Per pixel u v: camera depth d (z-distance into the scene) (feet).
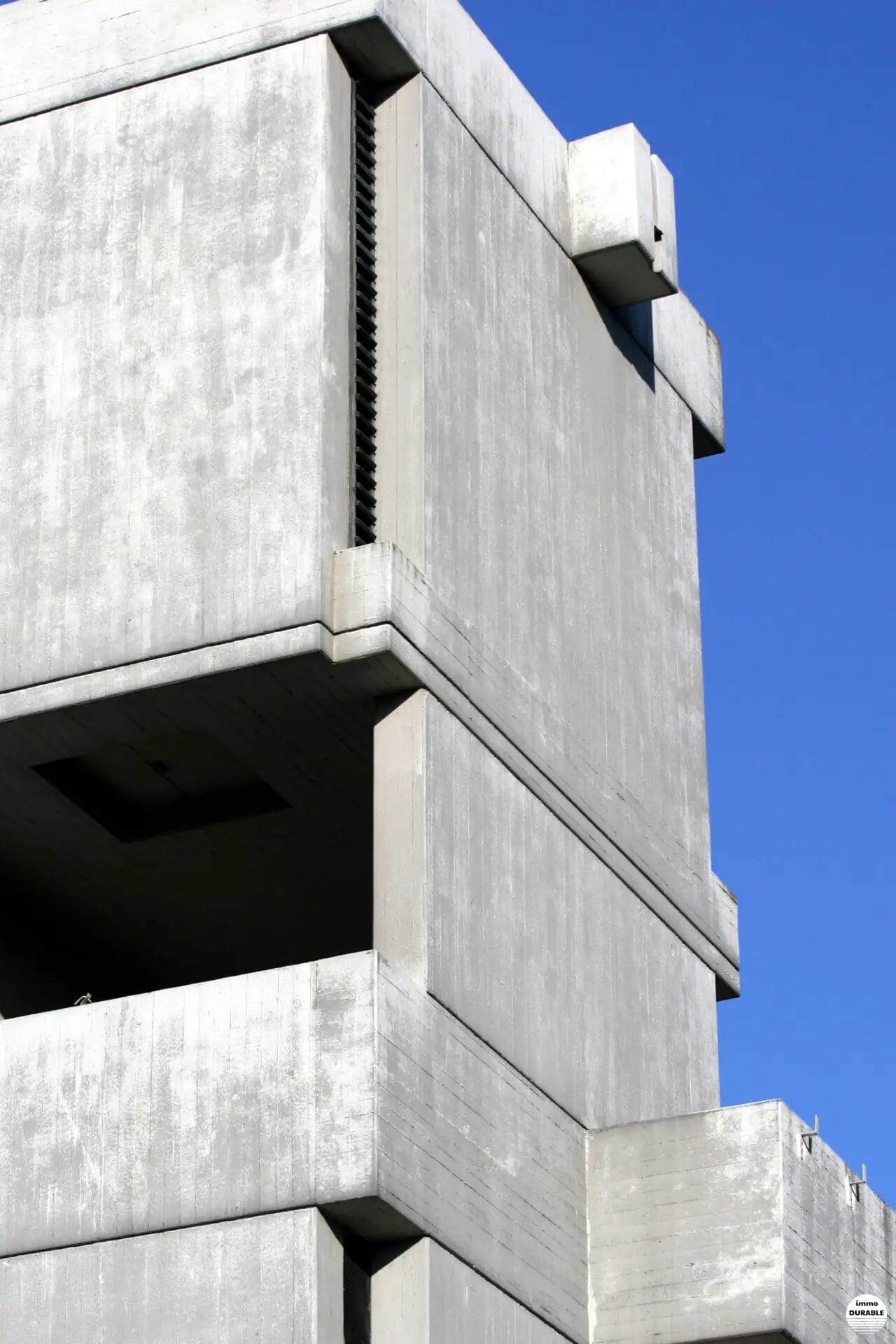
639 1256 91.15
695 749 109.09
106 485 91.71
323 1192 79.41
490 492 95.50
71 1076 83.71
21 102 98.84
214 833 97.19
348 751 91.50
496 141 101.40
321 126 93.15
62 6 99.60
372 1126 79.77
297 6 95.25
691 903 105.81
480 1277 84.58
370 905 101.91
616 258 106.22
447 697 89.45
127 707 89.45
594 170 107.04
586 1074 94.32
